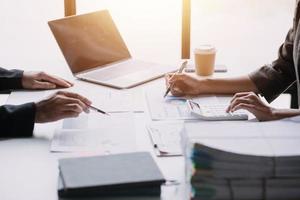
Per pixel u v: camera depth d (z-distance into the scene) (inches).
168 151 58.3
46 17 116.6
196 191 45.9
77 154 57.9
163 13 113.5
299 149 46.3
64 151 59.1
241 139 48.4
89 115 70.1
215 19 114.4
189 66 93.7
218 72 92.2
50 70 94.3
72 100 67.6
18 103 76.0
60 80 84.0
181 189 50.0
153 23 114.0
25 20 116.6
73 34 90.4
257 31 115.2
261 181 45.5
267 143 47.6
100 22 95.3
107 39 95.0
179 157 57.2
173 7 113.0
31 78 83.2
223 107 71.2
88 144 60.7
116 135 63.1
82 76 87.4
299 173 45.4
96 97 77.9
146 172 48.6
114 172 48.7
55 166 55.4
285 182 45.5
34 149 60.1
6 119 64.7
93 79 85.9
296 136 49.6
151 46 112.3
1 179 52.5
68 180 47.1
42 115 66.1
